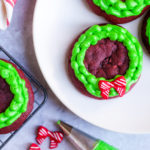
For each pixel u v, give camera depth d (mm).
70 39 386
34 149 390
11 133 389
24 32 395
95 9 375
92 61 369
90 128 404
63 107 401
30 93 366
